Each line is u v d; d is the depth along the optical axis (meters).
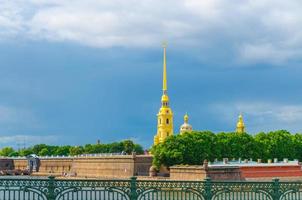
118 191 28.84
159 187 29.28
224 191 30.06
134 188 28.91
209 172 103.69
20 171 191.88
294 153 155.62
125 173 145.25
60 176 168.50
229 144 138.38
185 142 129.38
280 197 30.98
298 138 159.75
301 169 114.88
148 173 143.38
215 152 134.38
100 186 28.69
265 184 30.81
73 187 28.34
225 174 104.75
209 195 29.70
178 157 126.94
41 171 198.88
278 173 111.25
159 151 129.12
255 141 145.38
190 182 29.59
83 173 170.12
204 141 131.62
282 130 158.38
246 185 30.44
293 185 31.39
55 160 190.88
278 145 151.62
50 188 28.02
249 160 138.75
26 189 27.84
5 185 27.75
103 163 157.75
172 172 113.81
